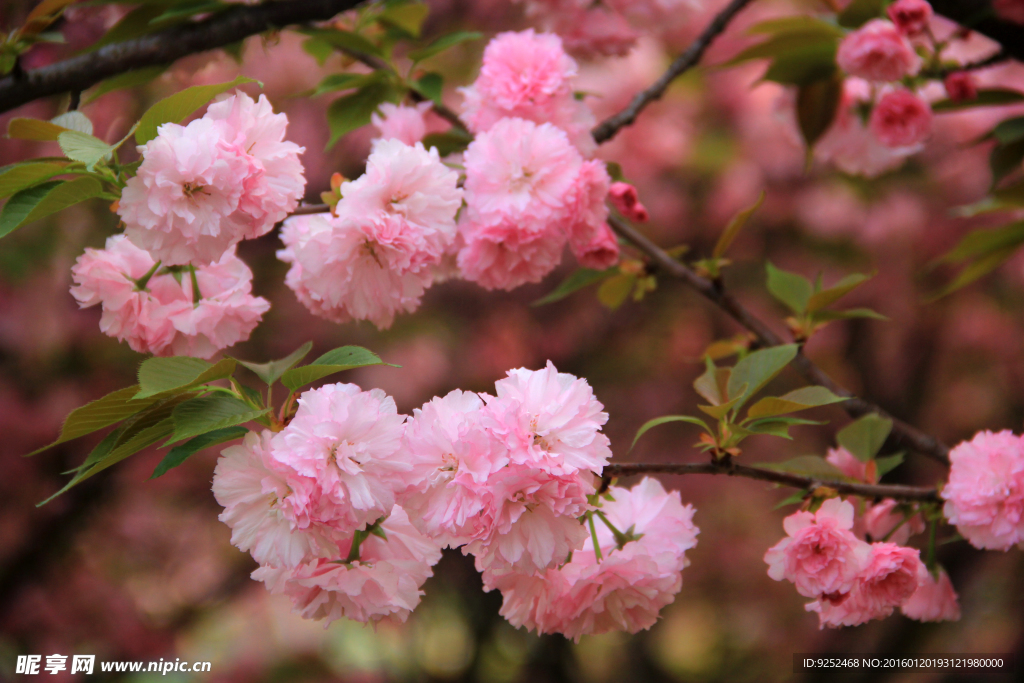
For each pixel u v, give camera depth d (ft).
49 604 11.20
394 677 15.01
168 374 5.41
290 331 12.06
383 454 5.40
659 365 14.37
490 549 5.42
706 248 13.04
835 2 6.28
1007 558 13.24
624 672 15.87
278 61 10.13
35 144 6.68
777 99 6.47
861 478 5.95
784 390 13.24
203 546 13.64
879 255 12.47
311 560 5.47
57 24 6.21
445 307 13.26
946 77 6.22
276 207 5.51
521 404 5.41
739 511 15.94
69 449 10.50
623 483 10.70
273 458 5.39
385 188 5.61
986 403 14.82
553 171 5.73
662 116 11.63
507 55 5.85
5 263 8.82
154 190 5.44
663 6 6.23
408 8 6.15
